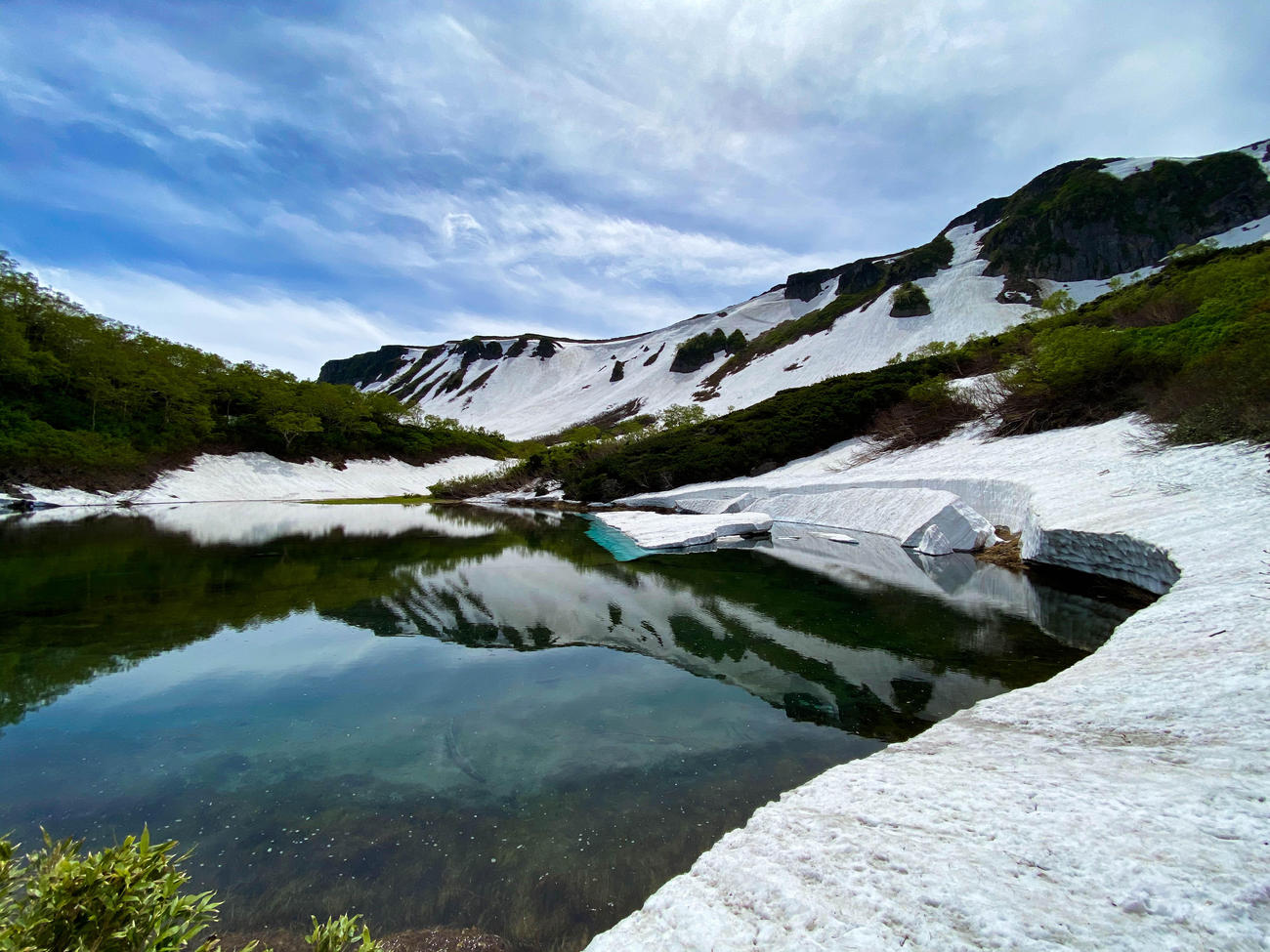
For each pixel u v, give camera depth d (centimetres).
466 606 927
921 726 486
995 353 3011
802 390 3816
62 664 664
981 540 1245
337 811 382
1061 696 366
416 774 429
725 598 955
